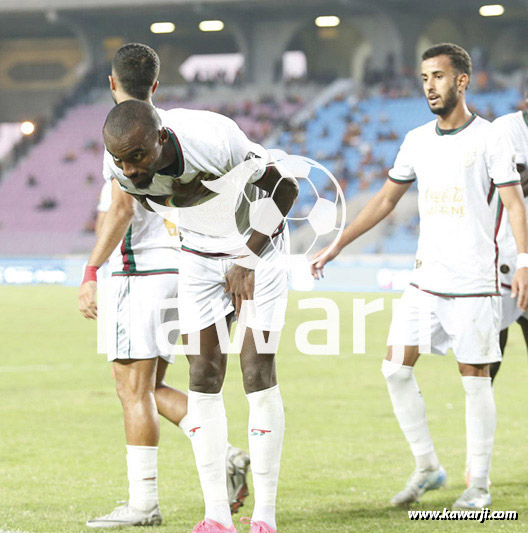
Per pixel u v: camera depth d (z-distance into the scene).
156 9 71.25
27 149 68.56
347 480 8.27
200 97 72.88
